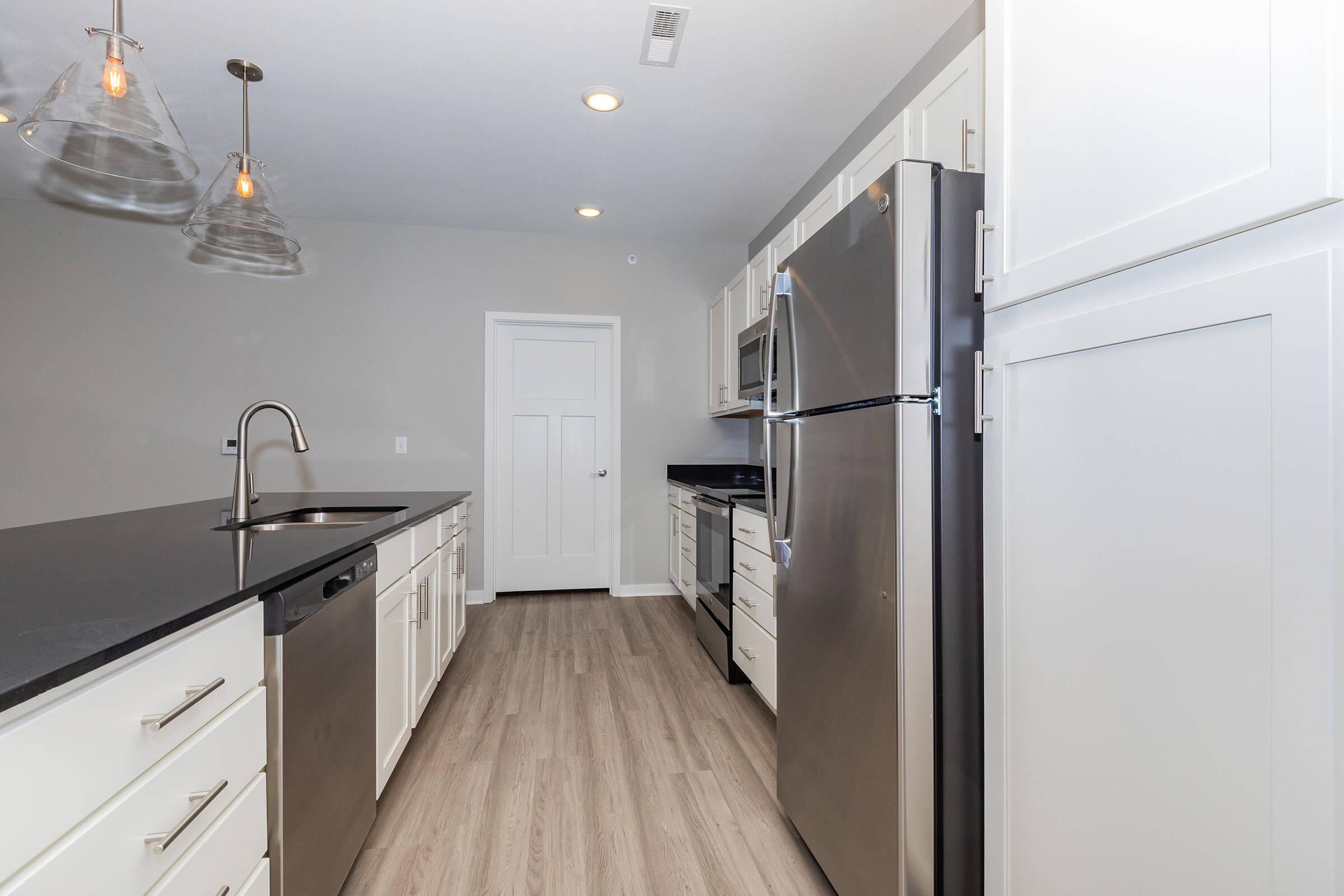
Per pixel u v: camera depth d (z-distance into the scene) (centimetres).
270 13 199
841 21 203
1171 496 78
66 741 65
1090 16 89
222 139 283
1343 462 59
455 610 289
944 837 119
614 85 240
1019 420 105
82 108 144
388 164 309
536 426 432
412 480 401
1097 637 89
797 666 163
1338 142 59
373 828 172
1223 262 71
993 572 111
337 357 392
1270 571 66
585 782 196
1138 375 82
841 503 138
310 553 133
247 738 101
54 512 362
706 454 439
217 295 378
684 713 246
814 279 151
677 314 436
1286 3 64
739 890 149
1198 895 74
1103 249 86
